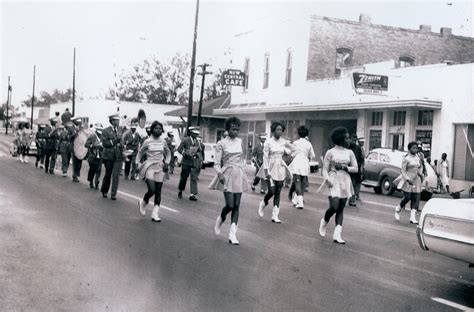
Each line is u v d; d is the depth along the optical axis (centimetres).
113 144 1338
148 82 7225
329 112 2936
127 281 620
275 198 1120
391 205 1616
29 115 8494
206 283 627
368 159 2128
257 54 3572
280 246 860
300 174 1366
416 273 727
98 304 538
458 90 2238
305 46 3161
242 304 557
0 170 2034
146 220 1041
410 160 1212
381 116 2638
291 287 628
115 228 939
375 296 608
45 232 876
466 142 2219
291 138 3253
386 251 867
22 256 713
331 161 928
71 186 1593
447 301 602
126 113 5169
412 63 3419
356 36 3269
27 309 515
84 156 1736
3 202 1191
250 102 3638
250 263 734
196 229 971
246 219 1127
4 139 5791
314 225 1095
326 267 734
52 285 594
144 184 1766
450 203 638
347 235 1002
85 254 739
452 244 620
